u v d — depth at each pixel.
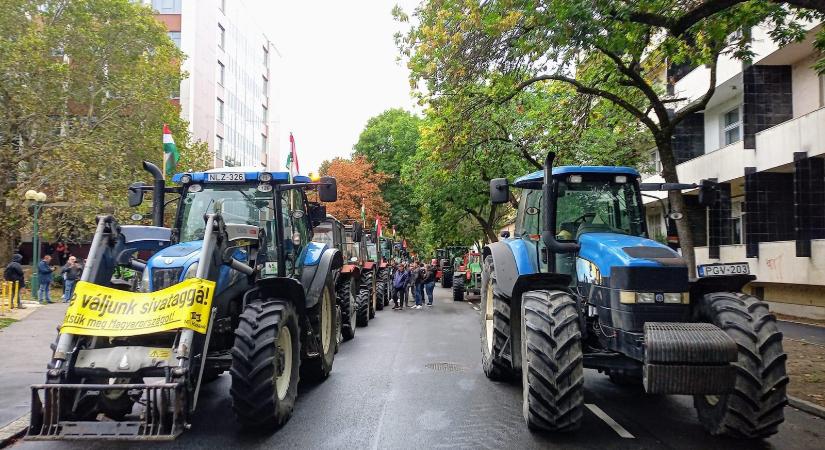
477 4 10.83
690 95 22.12
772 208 18.08
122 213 22.38
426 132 17.91
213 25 47.72
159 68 27.28
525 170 24.09
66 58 27.09
